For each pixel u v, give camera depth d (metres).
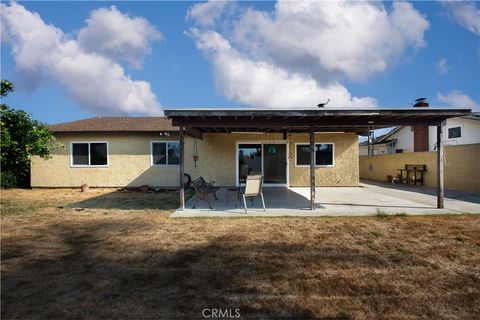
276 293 3.70
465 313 3.27
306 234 6.13
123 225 6.96
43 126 11.23
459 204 9.41
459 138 17.98
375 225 6.80
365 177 22.31
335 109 7.59
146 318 3.15
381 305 3.43
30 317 3.16
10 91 9.94
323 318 3.18
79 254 5.01
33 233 6.30
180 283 3.96
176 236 6.02
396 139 23.91
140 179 15.48
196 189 9.57
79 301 3.50
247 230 6.45
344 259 4.78
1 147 9.63
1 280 4.04
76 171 15.59
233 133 15.15
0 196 12.40
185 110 7.62
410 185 16.31
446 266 4.52
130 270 4.36
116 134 15.45
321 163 15.50
